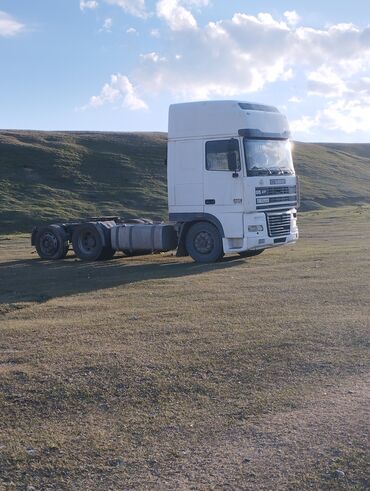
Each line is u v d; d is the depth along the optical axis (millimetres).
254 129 16641
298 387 6832
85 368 7488
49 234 20438
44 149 71188
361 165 100438
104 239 19062
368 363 7543
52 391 6793
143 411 6285
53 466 5199
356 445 5414
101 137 85875
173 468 5145
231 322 9609
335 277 13508
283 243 17500
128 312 10617
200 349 8172
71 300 12055
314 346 8211
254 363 7605
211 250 17234
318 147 112562
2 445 5574
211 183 16938
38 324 9906
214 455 5344
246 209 16562
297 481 4871
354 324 9234
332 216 43688
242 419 6043
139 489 4840
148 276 14930
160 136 93750
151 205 58469
